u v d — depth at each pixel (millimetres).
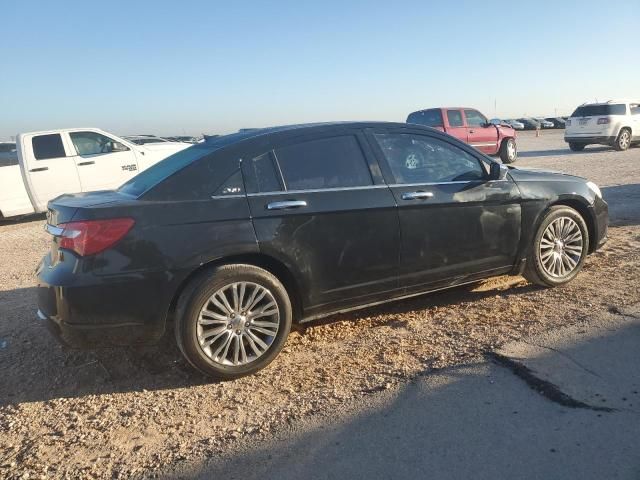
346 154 3994
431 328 4176
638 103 20078
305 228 3674
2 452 2879
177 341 3432
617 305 4301
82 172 11266
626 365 3338
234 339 3502
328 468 2568
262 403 3229
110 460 2762
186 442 2875
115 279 3230
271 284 3566
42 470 2701
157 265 3291
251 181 3631
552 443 2641
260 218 3545
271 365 3729
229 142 3791
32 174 10898
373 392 3240
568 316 4160
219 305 3438
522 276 5000
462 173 4422
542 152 21453
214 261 3473
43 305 3389
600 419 2809
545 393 3088
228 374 3498
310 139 3918
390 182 4059
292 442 2799
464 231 4297
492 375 3332
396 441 2738
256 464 2641
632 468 2434
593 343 3648
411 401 3104
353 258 3863
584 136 19828
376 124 4234
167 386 3520
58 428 3088
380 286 4020
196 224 3396
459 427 2820
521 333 3912
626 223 7348
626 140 19547
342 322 4453
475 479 2426
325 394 3268
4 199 10914
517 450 2605
